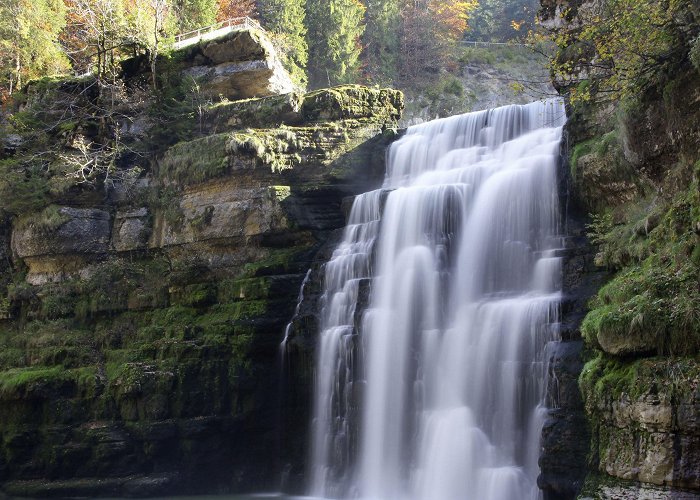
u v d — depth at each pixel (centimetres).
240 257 3055
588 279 2020
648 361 1376
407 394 2339
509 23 8519
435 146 3088
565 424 1739
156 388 2722
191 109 3644
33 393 2820
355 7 6775
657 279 1448
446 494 2097
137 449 2717
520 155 2694
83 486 2666
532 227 2369
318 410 2591
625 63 1769
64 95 3941
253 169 3075
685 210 1538
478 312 2200
